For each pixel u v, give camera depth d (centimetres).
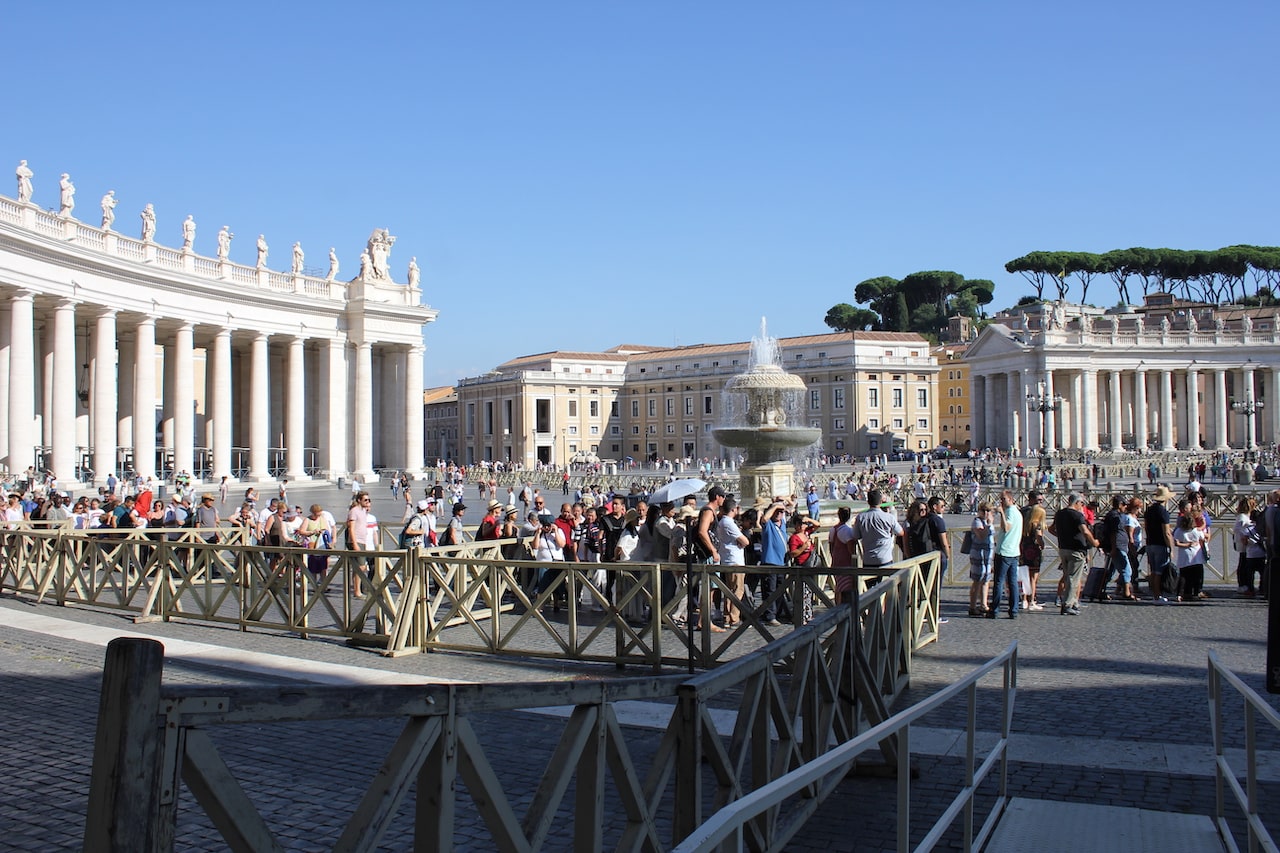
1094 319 11275
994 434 10544
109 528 1834
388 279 6419
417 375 6569
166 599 1420
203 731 245
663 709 876
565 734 369
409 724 301
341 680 1012
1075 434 9994
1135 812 618
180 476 4075
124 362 5347
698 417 11081
